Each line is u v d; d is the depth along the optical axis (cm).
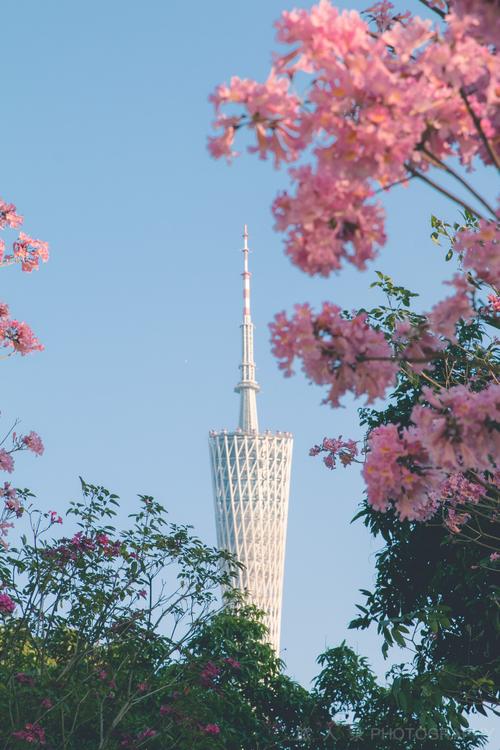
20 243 1758
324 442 1734
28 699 2086
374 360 741
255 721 2998
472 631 2128
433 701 1695
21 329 1656
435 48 598
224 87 618
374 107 591
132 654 2264
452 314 799
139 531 2247
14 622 2119
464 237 772
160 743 2259
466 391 762
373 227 640
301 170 634
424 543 2309
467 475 1141
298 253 652
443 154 631
